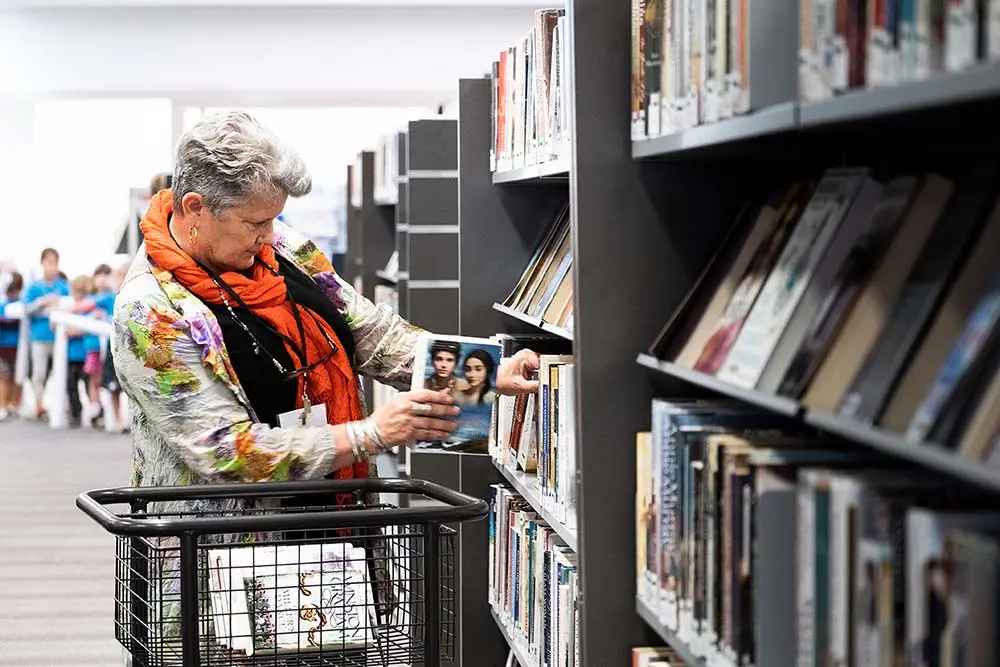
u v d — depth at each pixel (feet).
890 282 5.11
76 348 40.16
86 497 8.39
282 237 10.43
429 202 16.28
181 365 8.82
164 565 8.64
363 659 8.37
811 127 5.23
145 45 42.52
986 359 4.09
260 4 41.47
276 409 9.38
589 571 7.96
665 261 7.97
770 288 6.13
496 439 12.92
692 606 6.47
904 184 5.33
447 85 42.98
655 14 7.18
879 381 4.69
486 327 13.12
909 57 4.31
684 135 6.60
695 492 6.40
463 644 13.55
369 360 10.61
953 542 3.92
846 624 4.61
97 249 48.34
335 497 9.68
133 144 47.75
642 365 7.96
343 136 46.37
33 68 42.34
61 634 17.51
